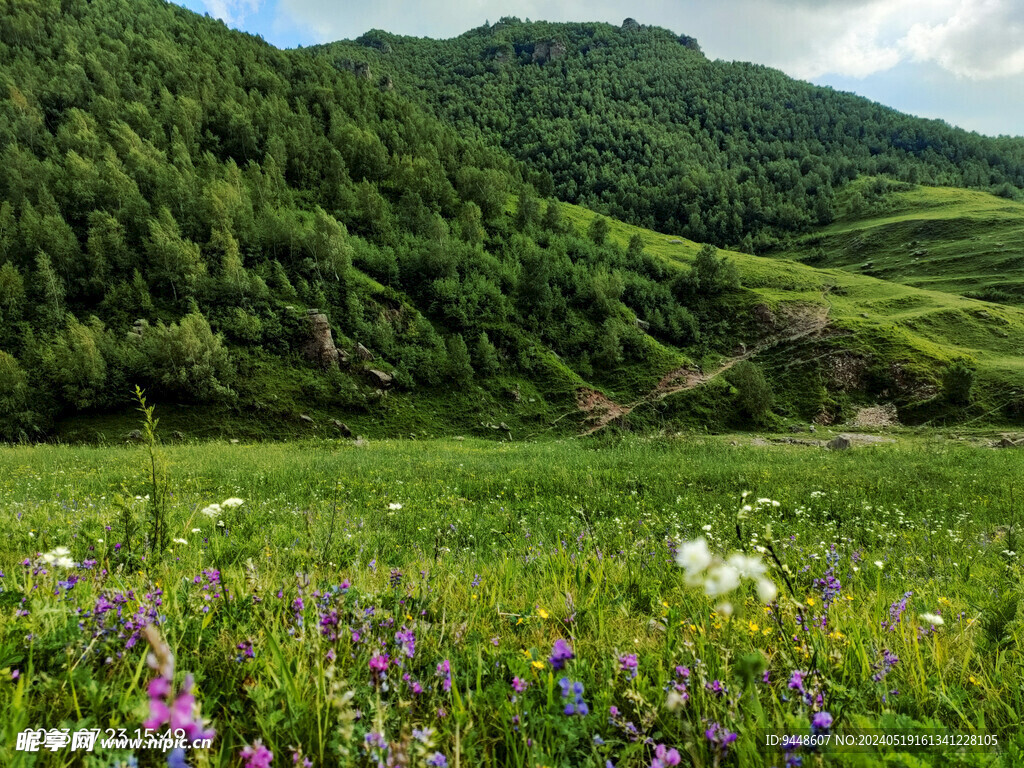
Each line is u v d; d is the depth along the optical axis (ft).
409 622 9.32
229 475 51.83
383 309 277.23
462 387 258.16
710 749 5.70
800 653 8.07
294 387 231.50
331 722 6.03
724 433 239.50
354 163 441.68
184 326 215.10
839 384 258.37
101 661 7.18
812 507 38.86
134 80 458.91
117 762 4.89
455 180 457.68
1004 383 228.63
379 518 31.83
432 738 5.90
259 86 532.32
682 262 431.84
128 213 275.80
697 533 26.99
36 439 192.34
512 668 7.87
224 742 5.79
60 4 539.29
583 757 5.94
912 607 12.19
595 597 11.69
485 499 43.65
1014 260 390.63
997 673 8.10
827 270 420.77
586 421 250.98
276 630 8.27
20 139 352.28
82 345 205.67
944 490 46.91
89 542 16.56
